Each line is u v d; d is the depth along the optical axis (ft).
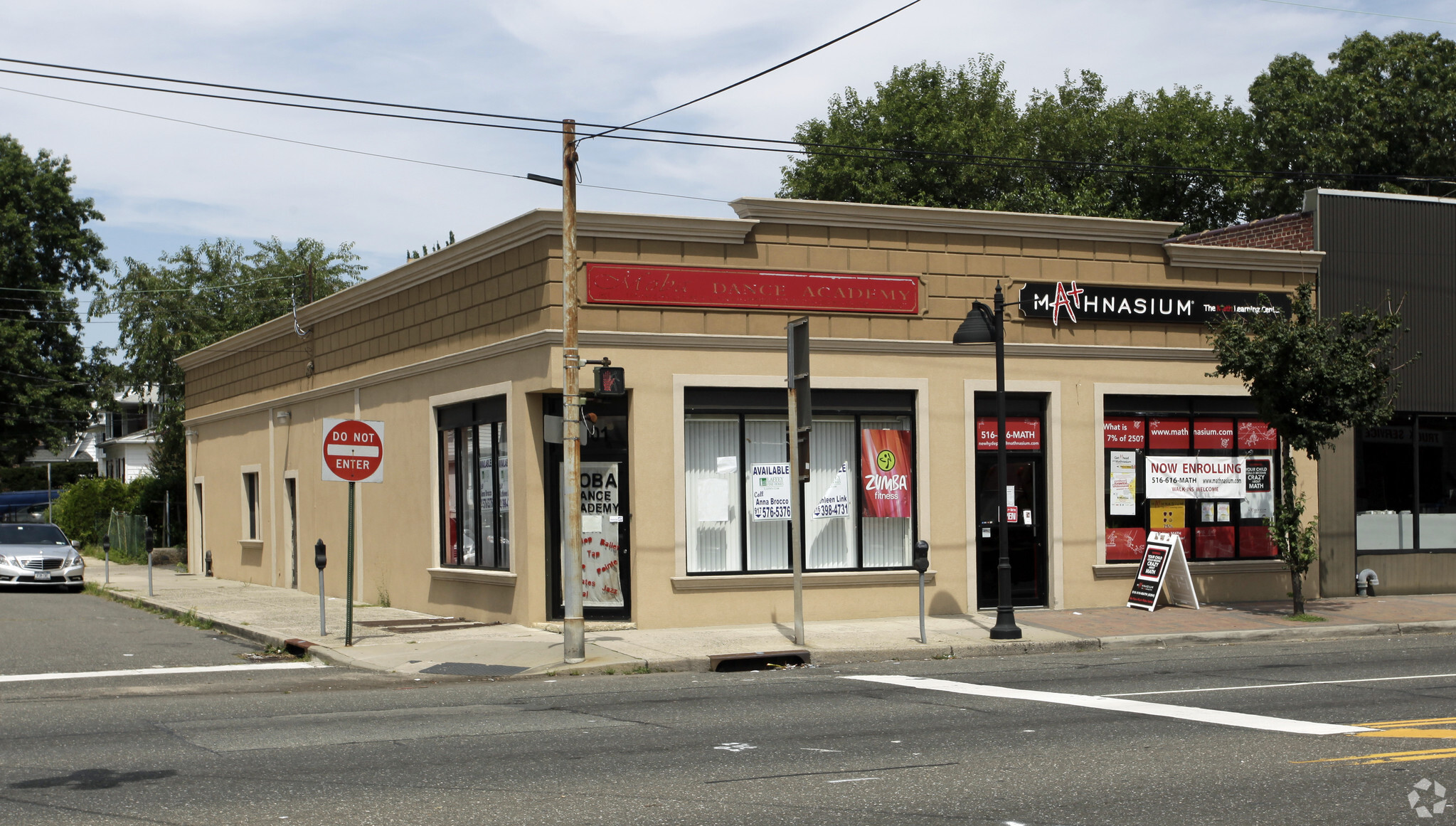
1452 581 69.62
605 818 22.66
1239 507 64.75
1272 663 44.91
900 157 130.31
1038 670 43.86
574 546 46.06
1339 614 59.57
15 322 164.25
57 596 82.28
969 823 22.29
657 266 54.44
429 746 29.89
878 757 28.22
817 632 52.80
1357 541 67.77
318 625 58.03
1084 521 61.52
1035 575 61.41
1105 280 62.44
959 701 36.60
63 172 172.24
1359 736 30.22
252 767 27.35
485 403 59.82
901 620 57.21
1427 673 41.57
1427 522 69.41
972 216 59.57
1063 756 28.17
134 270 134.92
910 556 59.06
